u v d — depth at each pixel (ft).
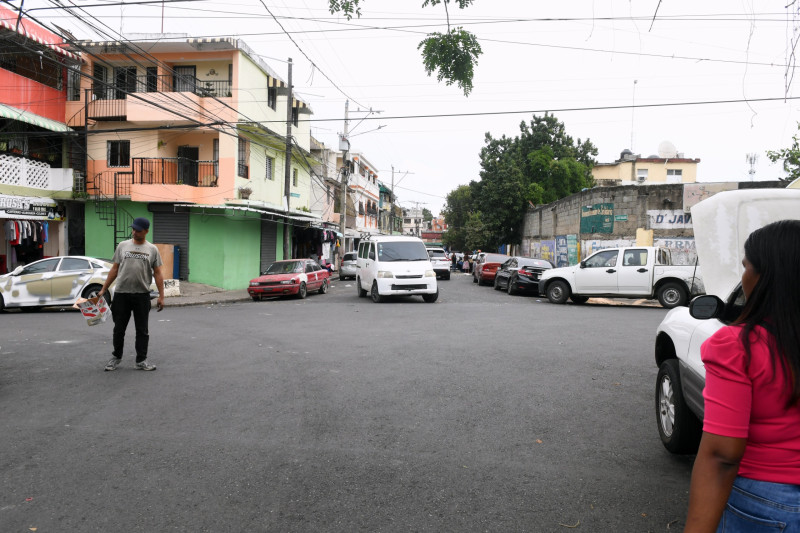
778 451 5.26
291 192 98.68
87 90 67.62
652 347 28.71
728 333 5.52
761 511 5.27
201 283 73.31
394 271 55.67
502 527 10.48
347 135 105.40
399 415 17.24
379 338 31.53
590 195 77.05
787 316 5.24
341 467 13.20
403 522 10.61
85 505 11.13
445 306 51.19
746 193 13.15
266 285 60.95
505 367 23.94
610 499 11.70
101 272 49.49
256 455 13.89
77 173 72.08
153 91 71.77
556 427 16.28
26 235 62.39
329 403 18.45
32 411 17.39
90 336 32.50
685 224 70.95
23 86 64.85
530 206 116.88
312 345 29.27
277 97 85.97
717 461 5.31
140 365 23.21
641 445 14.93
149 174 72.43
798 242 5.42
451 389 20.31
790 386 5.11
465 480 12.55
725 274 13.19
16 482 12.18
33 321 40.68
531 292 65.00
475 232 126.00
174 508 11.05
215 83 73.51
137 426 16.03
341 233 106.63
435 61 19.81
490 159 128.16
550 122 129.08
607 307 51.75
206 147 75.66
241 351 27.58
